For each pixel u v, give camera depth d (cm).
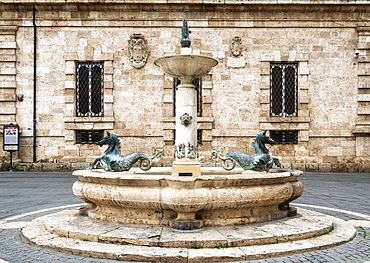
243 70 1783
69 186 1258
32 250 522
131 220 601
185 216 571
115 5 1733
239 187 587
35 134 1762
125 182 593
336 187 1248
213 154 711
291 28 1786
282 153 1786
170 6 1739
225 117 1781
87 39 1770
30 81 1777
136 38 1764
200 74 722
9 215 787
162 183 577
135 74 1772
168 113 1767
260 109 1783
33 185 1281
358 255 495
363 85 1791
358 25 1780
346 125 1795
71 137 1762
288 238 538
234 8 1745
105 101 1764
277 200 629
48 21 1761
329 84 1797
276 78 1803
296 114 1800
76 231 557
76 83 1791
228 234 534
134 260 473
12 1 1695
